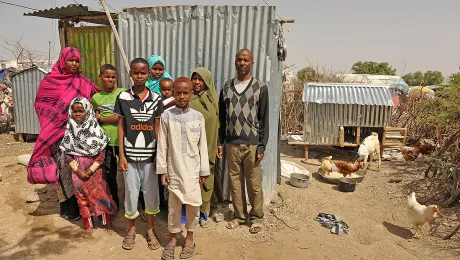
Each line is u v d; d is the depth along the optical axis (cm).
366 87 702
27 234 366
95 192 363
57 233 371
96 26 500
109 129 377
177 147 313
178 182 316
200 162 324
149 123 333
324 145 753
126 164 333
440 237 390
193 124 315
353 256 349
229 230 392
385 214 454
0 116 959
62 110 389
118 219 410
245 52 352
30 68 750
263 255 346
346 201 495
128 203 341
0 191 482
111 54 503
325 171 590
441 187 507
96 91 420
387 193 529
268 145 452
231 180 387
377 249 363
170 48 458
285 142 864
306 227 407
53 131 390
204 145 324
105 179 380
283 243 370
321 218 425
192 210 325
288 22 446
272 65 433
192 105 363
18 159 602
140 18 462
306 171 611
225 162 448
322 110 682
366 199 507
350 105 671
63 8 458
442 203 476
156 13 454
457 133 562
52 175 394
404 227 418
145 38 466
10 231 371
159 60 405
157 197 348
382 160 716
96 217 411
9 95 952
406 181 576
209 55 444
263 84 364
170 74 466
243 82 365
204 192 385
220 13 430
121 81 491
